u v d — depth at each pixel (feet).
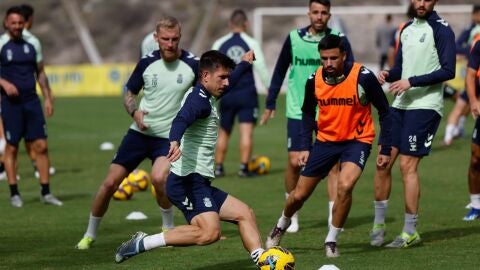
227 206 88.22
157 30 104.47
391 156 105.70
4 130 143.95
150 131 106.42
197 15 559.79
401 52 107.76
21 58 142.92
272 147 226.99
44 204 145.79
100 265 96.68
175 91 105.60
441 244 106.22
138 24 567.59
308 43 116.78
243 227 87.56
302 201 101.45
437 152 208.03
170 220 109.91
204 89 86.53
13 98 142.61
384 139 98.68
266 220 127.13
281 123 288.92
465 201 142.51
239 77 98.84
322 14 115.44
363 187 161.07
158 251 104.78
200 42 540.52
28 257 101.76
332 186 115.85
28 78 143.64
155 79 105.60
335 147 98.32
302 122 101.65
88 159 206.08
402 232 107.34
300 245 107.86
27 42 144.05
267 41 517.14
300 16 528.22
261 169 180.75
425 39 104.58
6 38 143.33
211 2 564.30
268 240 104.78
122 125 284.00
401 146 105.29
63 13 579.48
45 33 565.94
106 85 427.74
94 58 549.13
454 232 114.83
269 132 264.11
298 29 118.42
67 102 379.14
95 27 568.41
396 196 149.79
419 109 104.12
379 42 355.36
